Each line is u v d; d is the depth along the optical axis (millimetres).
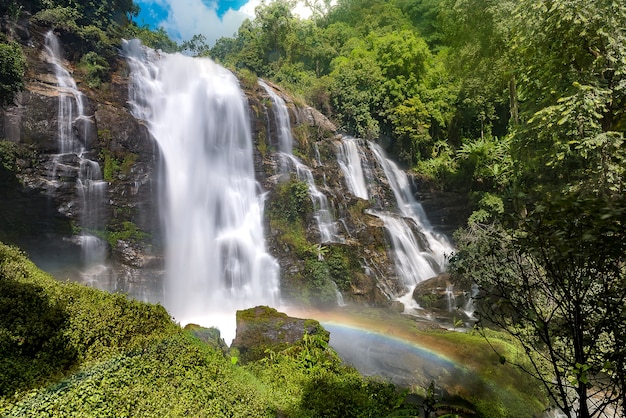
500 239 4754
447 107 29266
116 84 17609
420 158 27891
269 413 5008
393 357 8891
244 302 15227
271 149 21297
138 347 5387
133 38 21344
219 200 17859
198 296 15133
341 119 27359
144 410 4332
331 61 33688
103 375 4684
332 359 7168
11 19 15492
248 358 7242
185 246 16141
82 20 18422
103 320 5570
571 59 10266
